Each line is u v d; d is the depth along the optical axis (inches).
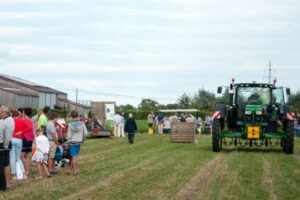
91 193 459.2
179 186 495.2
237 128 946.1
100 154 860.6
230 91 945.5
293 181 533.0
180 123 1209.4
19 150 564.1
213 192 458.9
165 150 951.6
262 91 940.6
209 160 748.6
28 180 551.8
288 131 871.1
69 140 604.7
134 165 682.2
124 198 433.1
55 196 447.2
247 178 551.2
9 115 523.2
